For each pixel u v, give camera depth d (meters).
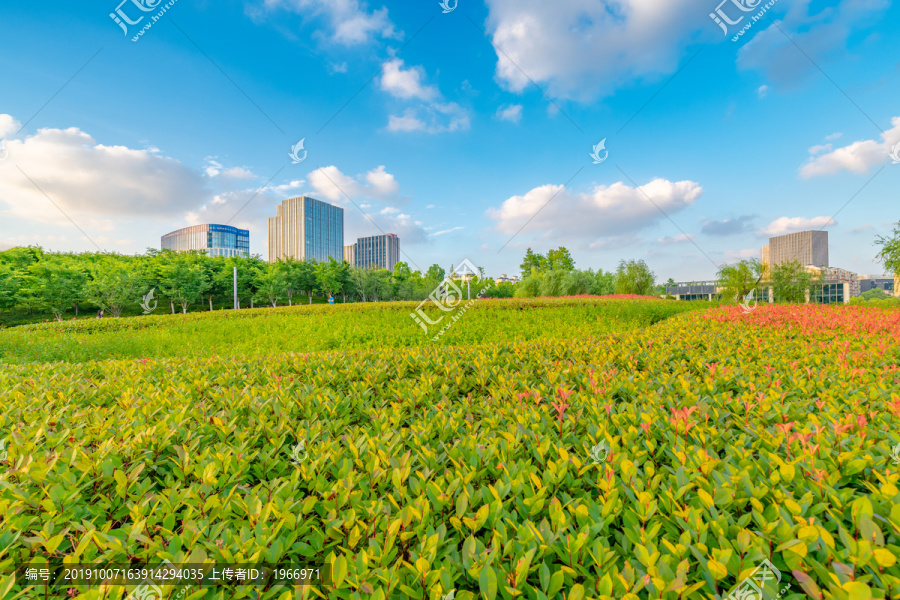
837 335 5.53
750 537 1.25
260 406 2.86
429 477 1.82
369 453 1.98
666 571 1.14
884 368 3.35
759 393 2.69
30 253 34.66
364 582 1.20
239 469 1.90
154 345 10.34
